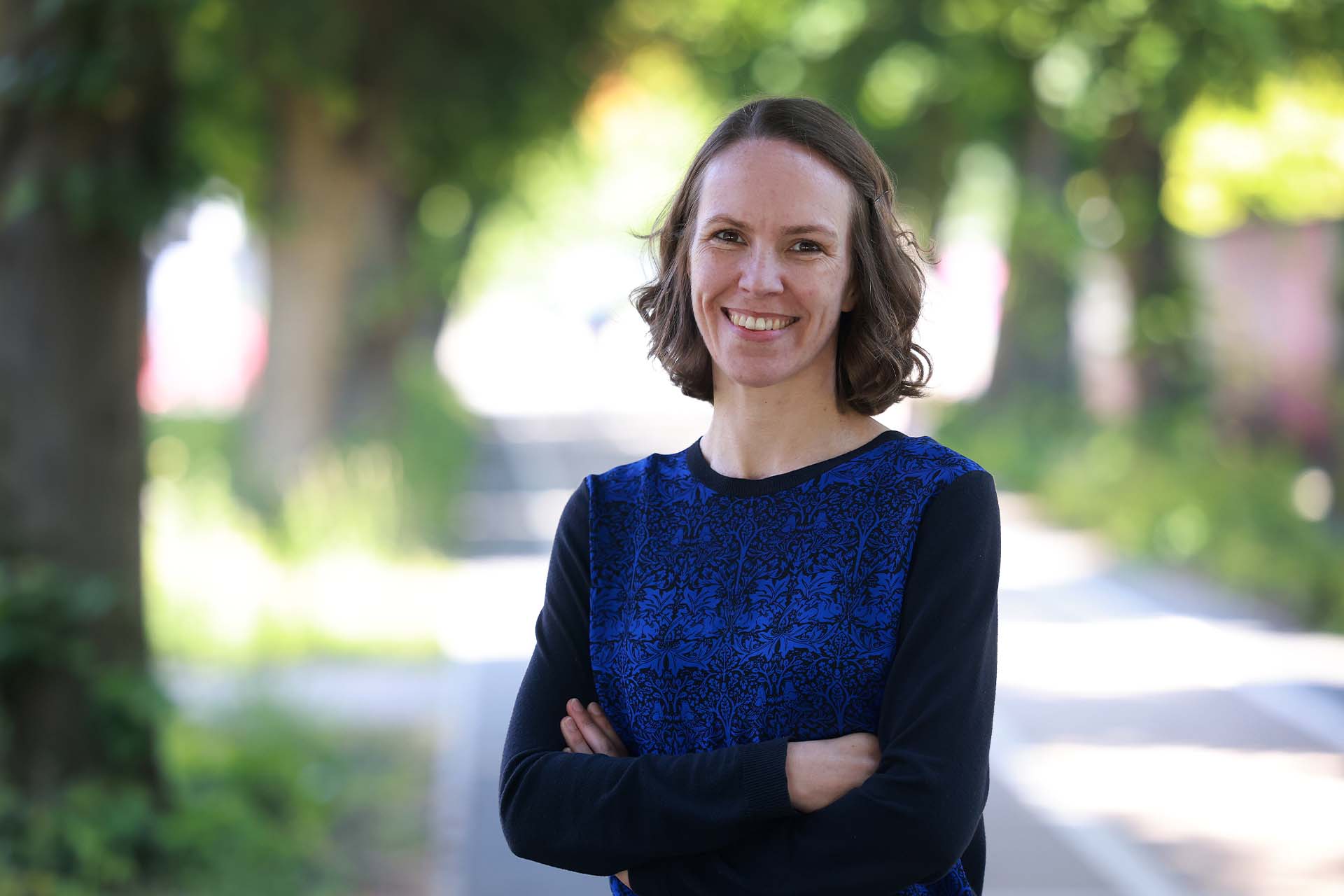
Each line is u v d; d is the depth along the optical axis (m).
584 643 2.76
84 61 6.59
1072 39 14.96
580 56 16.58
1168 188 21.14
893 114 21.97
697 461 2.71
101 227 6.88
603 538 2.73
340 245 18.20
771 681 2.48
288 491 17.56
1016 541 18.58
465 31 15.34
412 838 8.00
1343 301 20.33
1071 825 8.10
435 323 33.38
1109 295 23.98
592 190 34.88
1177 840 7.84
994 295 25.61
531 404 53.50
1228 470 18.20
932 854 2.36
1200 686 11.20
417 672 11.92
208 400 33.62
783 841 2.43
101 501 7.08
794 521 2.56
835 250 2.59
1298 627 13.22
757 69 20.94
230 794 7.82
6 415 6.95
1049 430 24.36
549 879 7.41
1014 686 11.27
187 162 7.03
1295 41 15.24
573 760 2.60
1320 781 8.80
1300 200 22.80
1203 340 21.41
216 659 12.09
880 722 2.45
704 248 2.62
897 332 2.63
